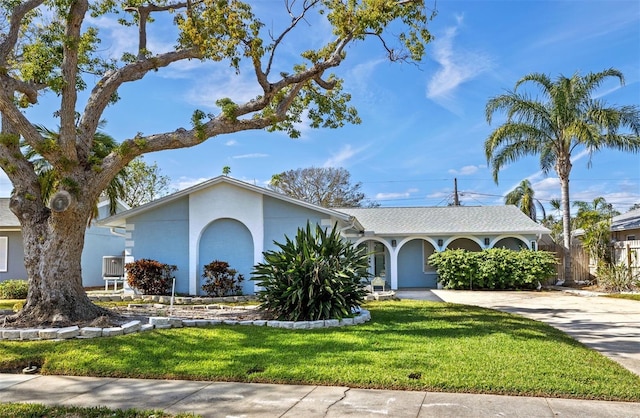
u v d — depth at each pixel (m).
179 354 7.20
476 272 20.69
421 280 23.39
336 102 15.27
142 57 11.50
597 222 22.72
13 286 16.66
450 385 5.60
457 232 22.19
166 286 16.44
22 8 10.48
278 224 16.50
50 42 12.02
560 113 20.91
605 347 8.05
